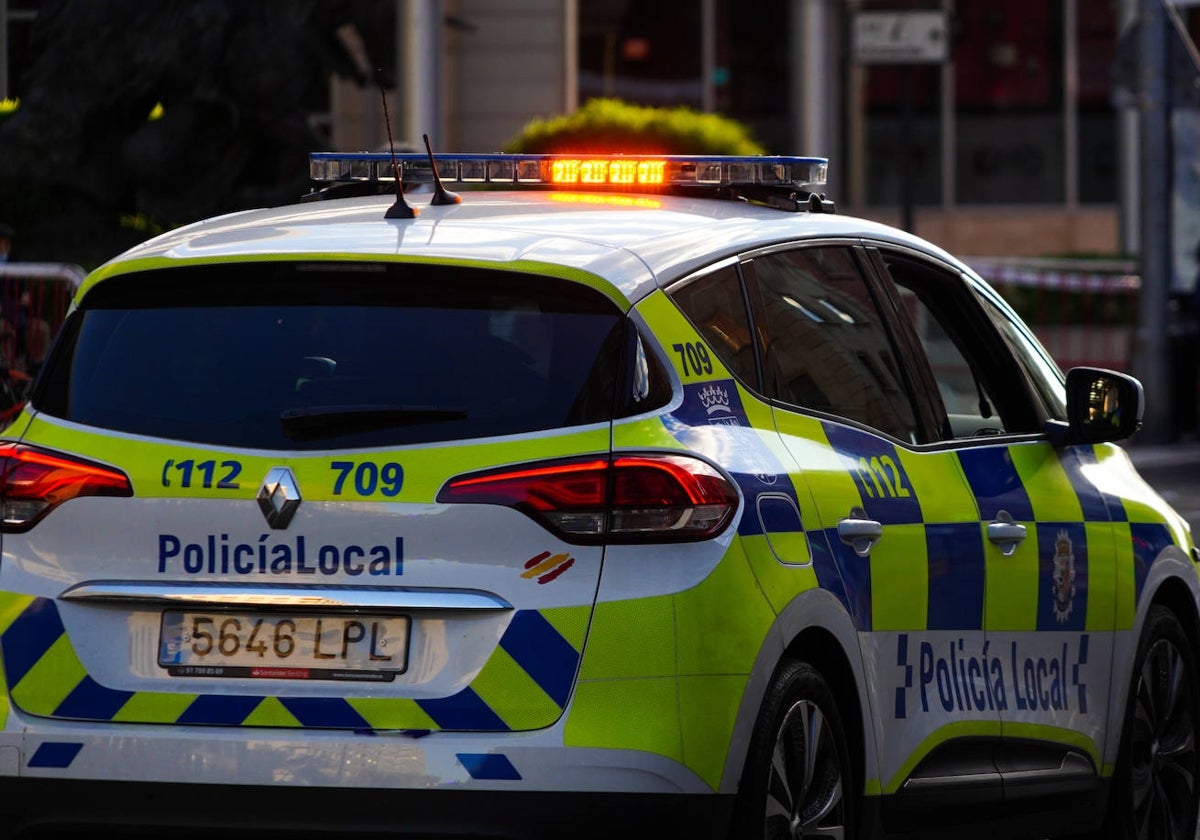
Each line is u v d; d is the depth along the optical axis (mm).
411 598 13016
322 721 13047
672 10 86750
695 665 13016
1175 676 19438
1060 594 17484
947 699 15945
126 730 13289
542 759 12828
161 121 48812
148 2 48625
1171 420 58375
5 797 13516
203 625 13289
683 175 16391
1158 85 57625
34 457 13719
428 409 13266
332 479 13164
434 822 12875
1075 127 92375
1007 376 18312
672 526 13102
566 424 13203
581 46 86125
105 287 14156
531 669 12914
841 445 15172
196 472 13336
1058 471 18109
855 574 14664
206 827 13180
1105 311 67062
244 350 13719
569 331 13492
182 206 48844
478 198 15945
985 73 91688
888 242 17156
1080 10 92188
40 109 49656
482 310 13602
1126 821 18609
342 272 13789
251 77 48062
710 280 14508
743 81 87625
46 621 13523
